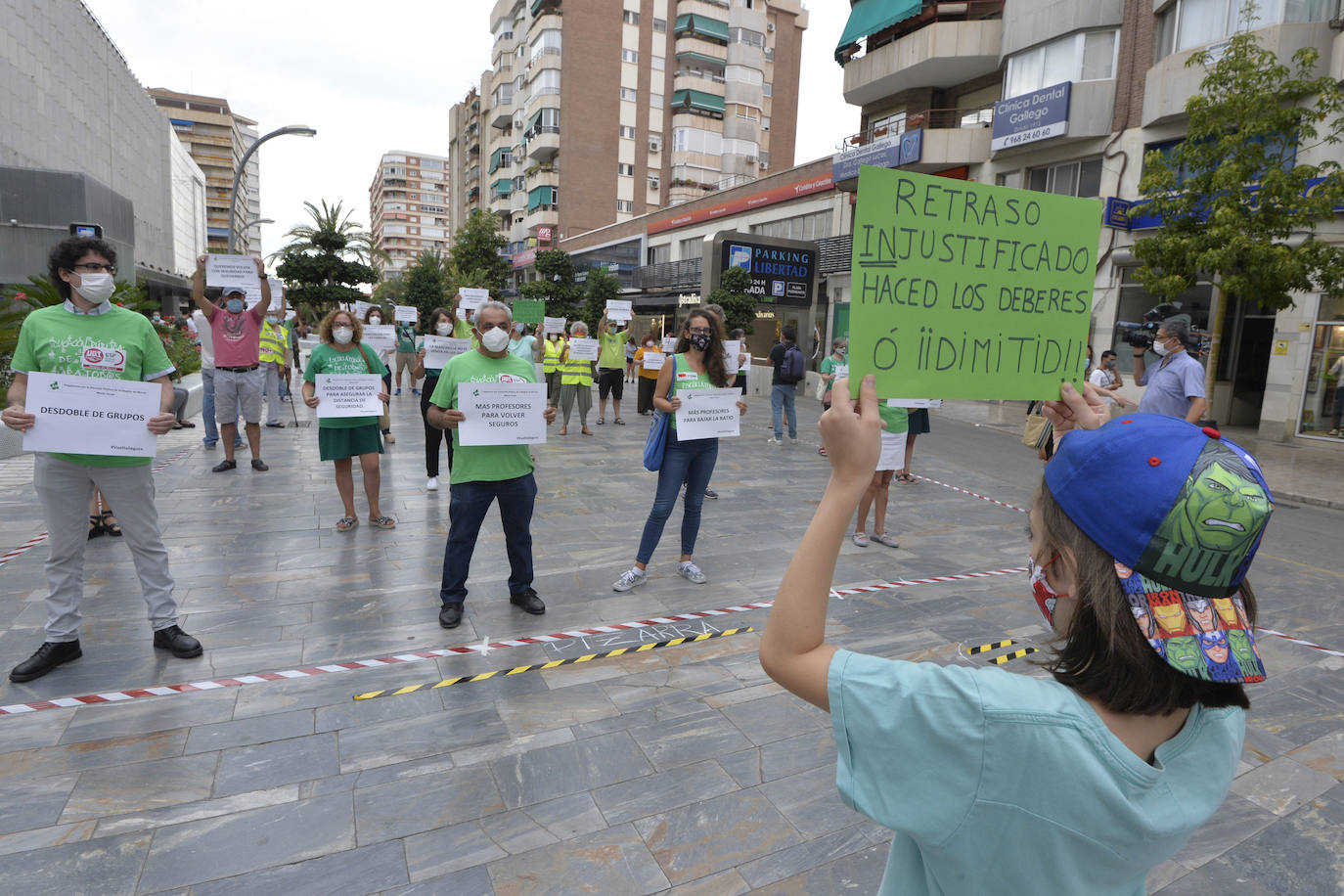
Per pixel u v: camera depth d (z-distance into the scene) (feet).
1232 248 34.40
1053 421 4.67
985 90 71.31
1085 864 2.54
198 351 55.93
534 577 16.98
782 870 8.02
